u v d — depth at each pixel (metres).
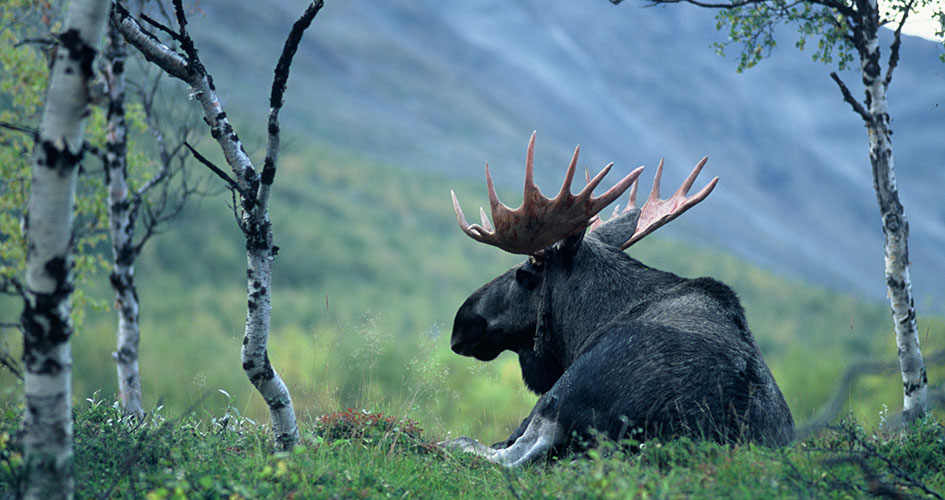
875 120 13.97
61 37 6.90
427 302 70.00
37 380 6.93
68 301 7.04
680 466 9.17
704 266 91.31
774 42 15.75
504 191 115.88
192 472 8.93
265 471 8.52
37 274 6.89
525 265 14.09
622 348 11.38
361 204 94.06
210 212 72.06
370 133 135.50
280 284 67.94
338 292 67.94
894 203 13.76
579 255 13.47
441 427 14.91
